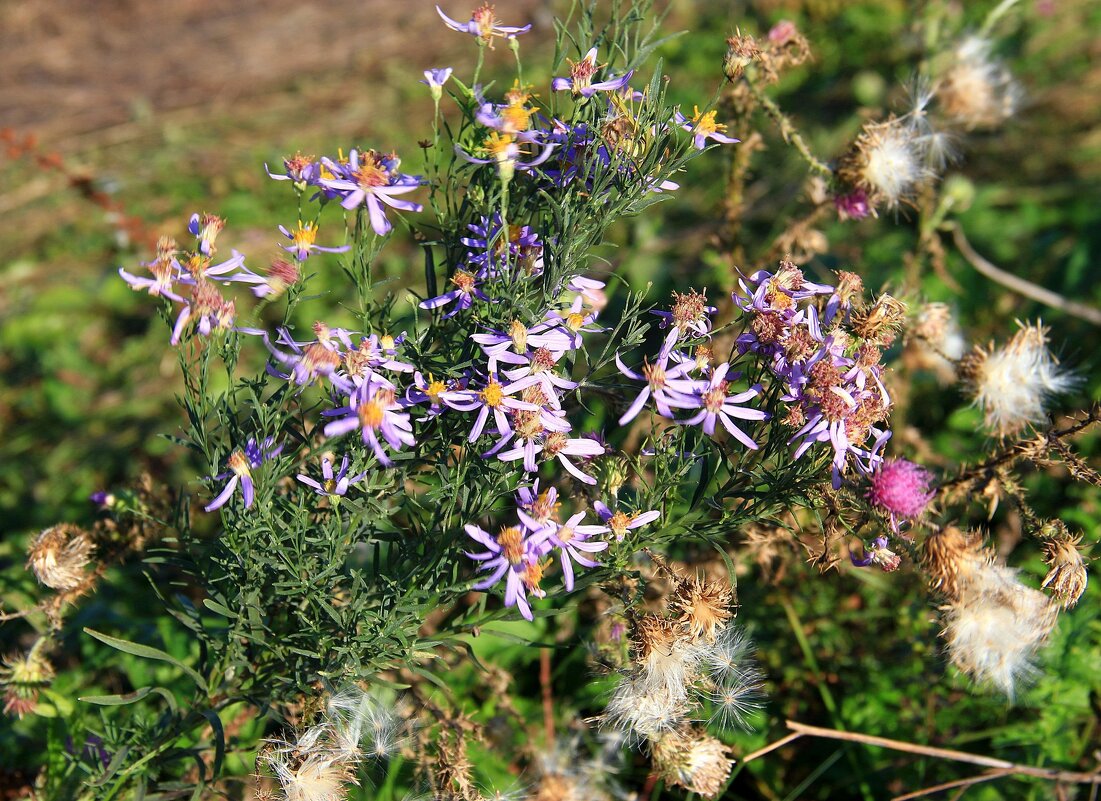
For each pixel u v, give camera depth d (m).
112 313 1.04
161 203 1.22
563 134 0.44
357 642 0.43
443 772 0.46
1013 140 1.09
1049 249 0.89
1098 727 0.54
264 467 0.42
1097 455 0.67
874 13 1.38
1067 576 0.44
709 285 0.80
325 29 1.93
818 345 0.44
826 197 0.58
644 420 0.55
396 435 0.41
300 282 0.43
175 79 1.71
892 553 0.43
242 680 0.48
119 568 0.61
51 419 0.91
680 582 0.43
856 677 0.58
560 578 0.47
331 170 0.43
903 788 0.54
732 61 0.46
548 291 0.43
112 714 0.53
